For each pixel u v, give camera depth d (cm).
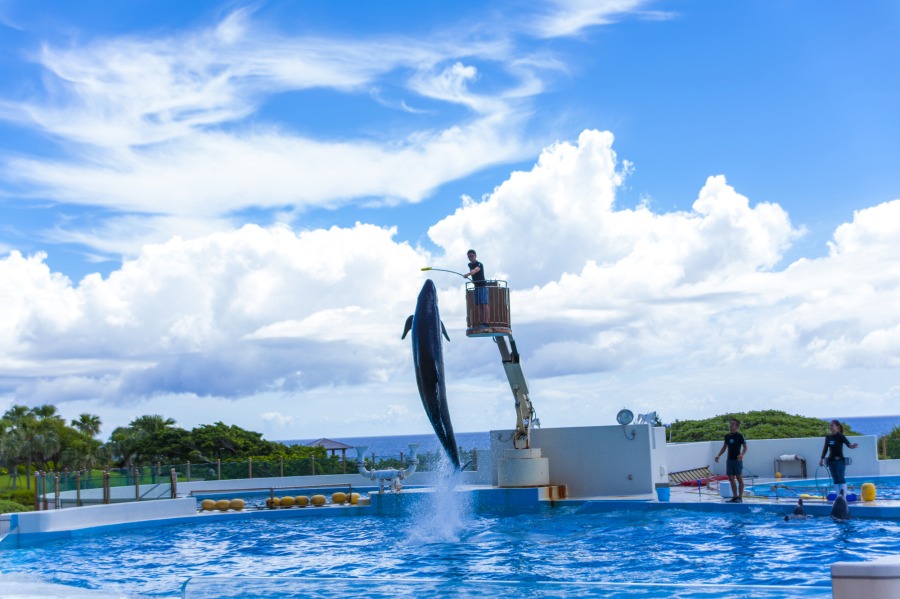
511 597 692
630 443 2023
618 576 1127
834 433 1778
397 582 707
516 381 2025
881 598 515
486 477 2177
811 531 1428
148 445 6600
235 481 2639
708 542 1374
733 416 4766
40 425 7650
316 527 1822
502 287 1948
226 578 751
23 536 1617
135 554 1468
